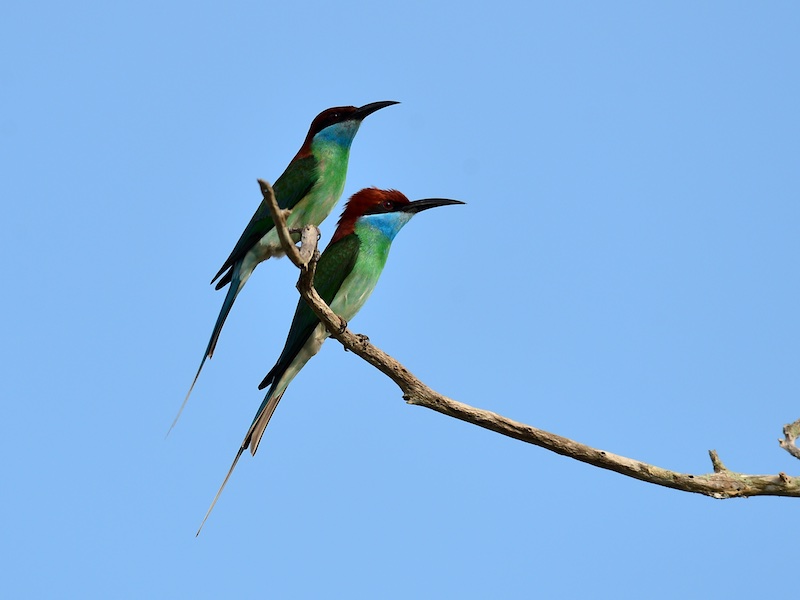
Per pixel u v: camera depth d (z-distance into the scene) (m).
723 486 7.40
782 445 7.66
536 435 7.54
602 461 7.48
